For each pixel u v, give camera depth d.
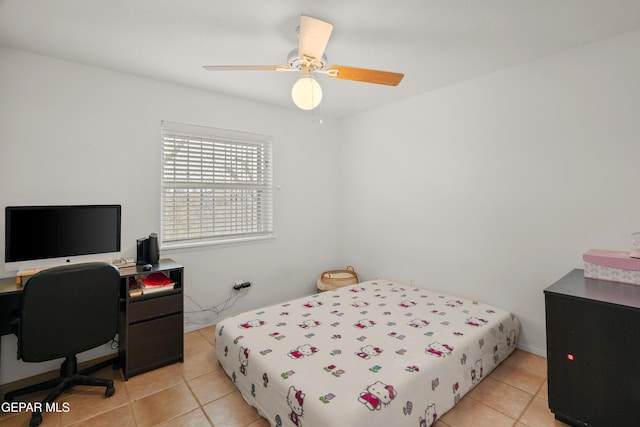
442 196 3.00
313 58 1.78
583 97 2.16
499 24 1.88
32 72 2.19
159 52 2.21
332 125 4.00
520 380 2.07
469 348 1.92
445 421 1.69
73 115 2.33
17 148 2.13
